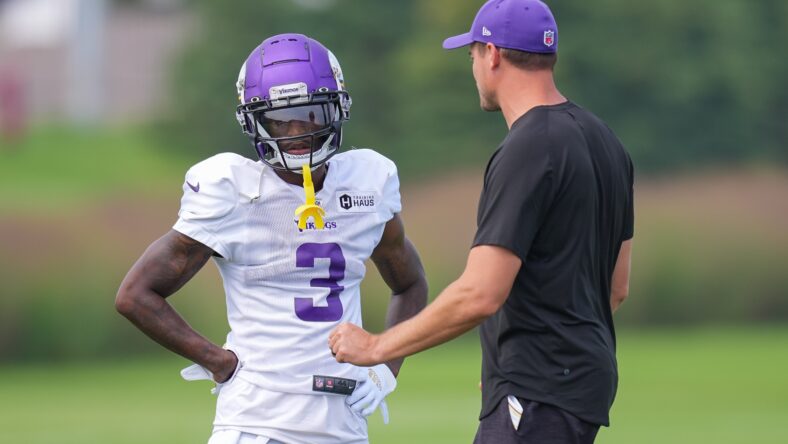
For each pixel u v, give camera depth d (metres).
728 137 133.38
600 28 132.12
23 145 154.75
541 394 14.32
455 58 132.75
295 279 14.79
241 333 14.91
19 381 52.16
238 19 154.12
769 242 73.88
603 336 14.65
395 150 135.38
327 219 14.89
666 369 52.22
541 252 14.29
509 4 14.76
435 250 70.00
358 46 145.50
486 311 13.87
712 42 133.75
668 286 73.00
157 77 178.38
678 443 32.53
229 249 14.64
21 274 62.16
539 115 14.35
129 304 14.47
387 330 15.00
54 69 179.00
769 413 38.97
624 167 15.02
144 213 71.88
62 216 69.31
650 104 132.62
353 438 15.13
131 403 43.38
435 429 35.19
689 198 80.19
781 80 138.38
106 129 165.12
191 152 156.00
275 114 14.55
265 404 14.73
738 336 67.56
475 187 81.00
